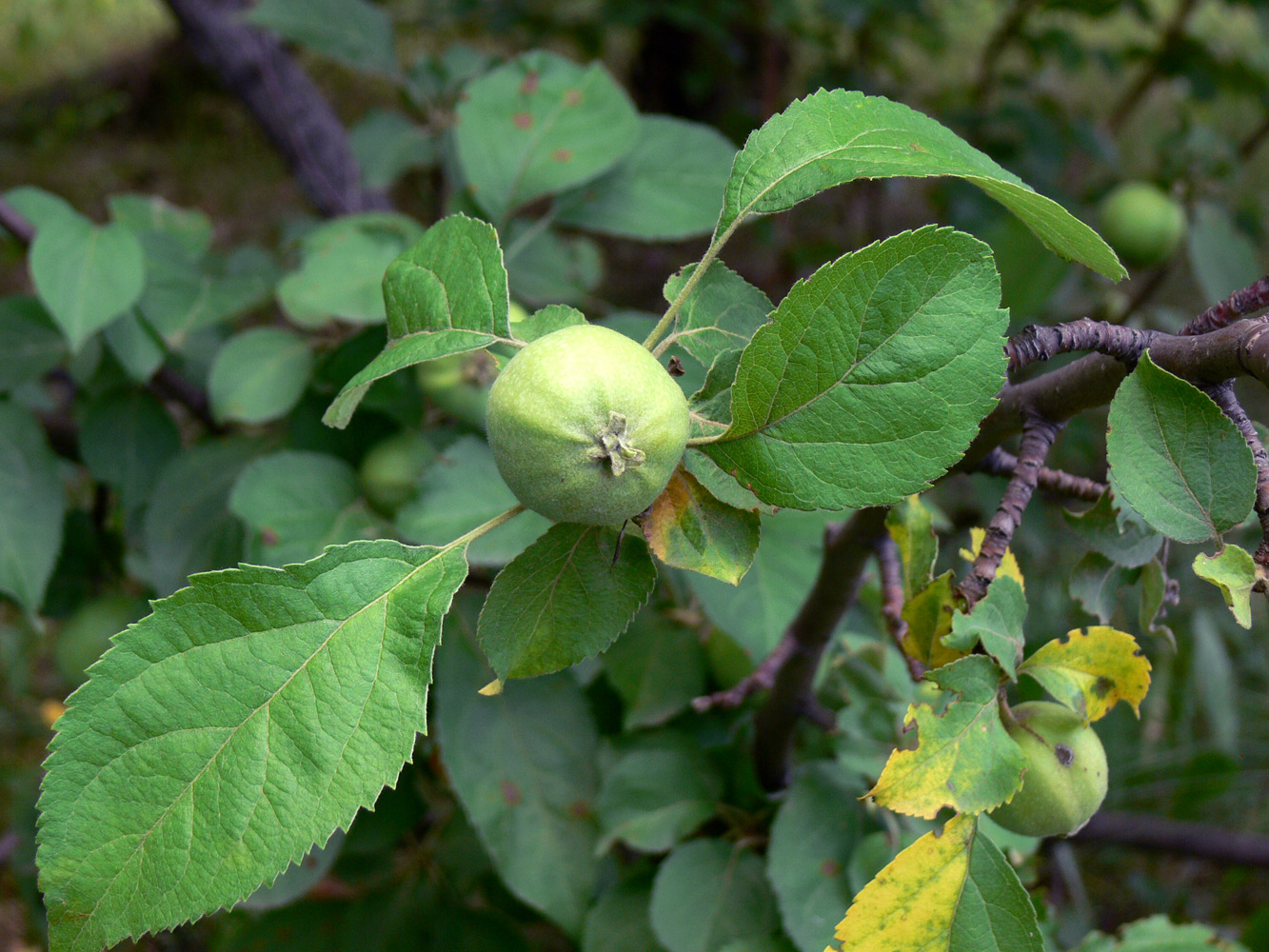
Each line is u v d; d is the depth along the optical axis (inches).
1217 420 10.3
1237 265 30.8
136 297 20.3
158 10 93.2
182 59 83.6
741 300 11.7
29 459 22.0
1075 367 12.0
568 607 11.2
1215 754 32.9
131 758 9.9
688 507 10.7
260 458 20.5
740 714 22.0
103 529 26.1
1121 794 34.1
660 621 21.2
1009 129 38.9
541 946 30.5
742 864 18.9
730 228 11.3
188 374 25.7
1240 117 54.6
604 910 19.5
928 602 12.5
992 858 11.6
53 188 74.3
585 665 20.8
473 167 21.6
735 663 20.9
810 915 17.2
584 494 9.9
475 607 20.9
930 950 11.4
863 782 18.4
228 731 10.0
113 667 9.9
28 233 21.0
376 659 10.3
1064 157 37.3
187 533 22.3
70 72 86.1
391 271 12.1
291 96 37.3
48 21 87.4
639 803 19.5
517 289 24.6
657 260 59.4
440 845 24.4
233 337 21.6
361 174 27.6
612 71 64.5
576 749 20.4
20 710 43.3
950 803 11.3
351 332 22.2
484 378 19.8
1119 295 31.3
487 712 20.3
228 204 73.2
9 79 85.0
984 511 33.1
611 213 22.4
